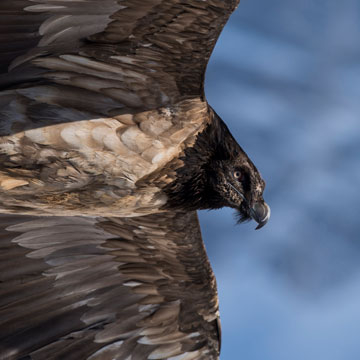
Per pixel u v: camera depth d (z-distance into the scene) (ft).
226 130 37.63
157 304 39.88
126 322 39.50
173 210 36.73
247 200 38.60
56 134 32.81
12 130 32.53
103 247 40.09
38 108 32.76
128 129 33.71
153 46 33.01
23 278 38.83
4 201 34.35
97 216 37.70
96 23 31.94
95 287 39.65
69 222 39.78
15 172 33.06
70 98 33.09
